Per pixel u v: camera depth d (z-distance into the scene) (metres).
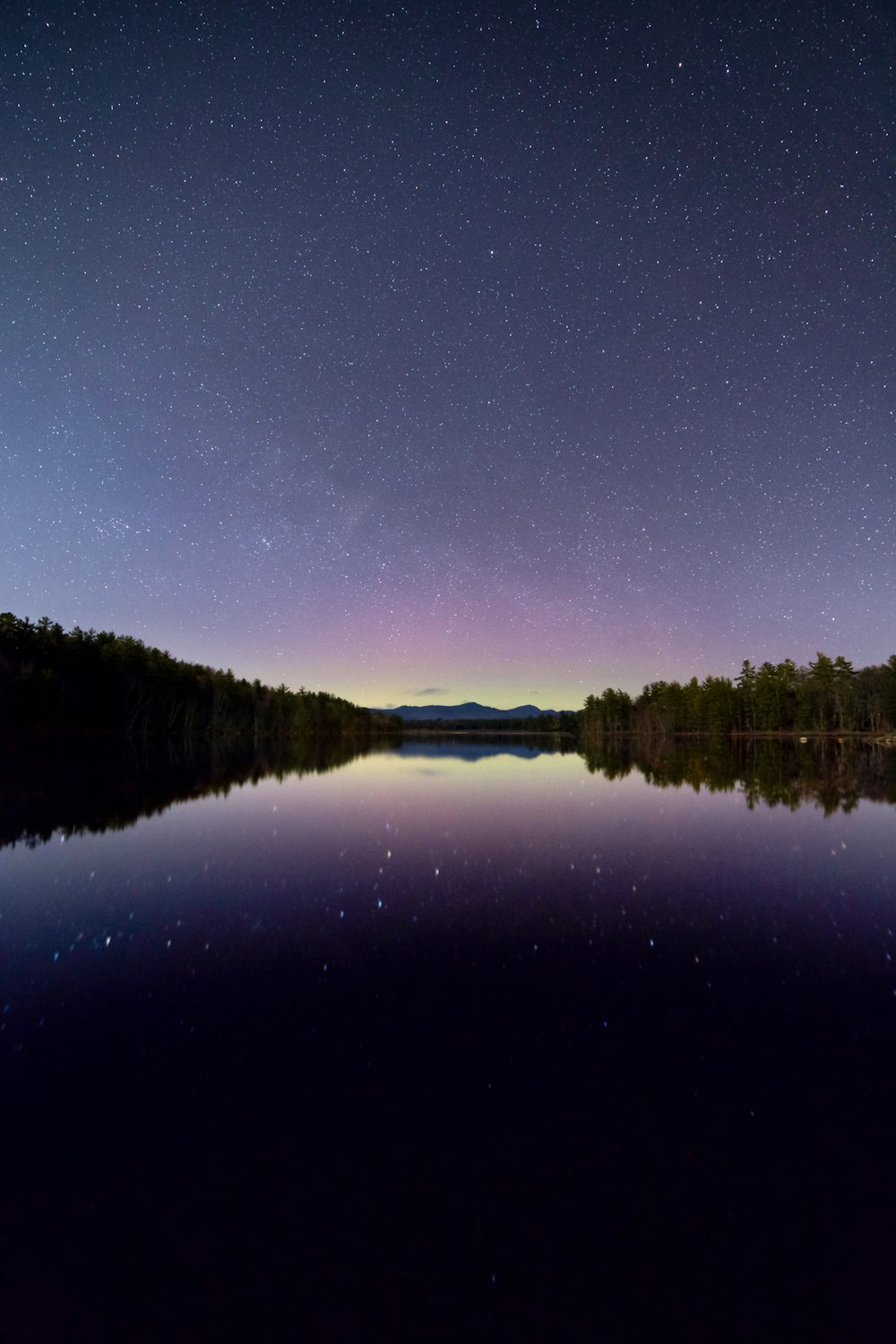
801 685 92.12
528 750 61.16
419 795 19.45
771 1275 2.59
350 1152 3.31
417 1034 4.65
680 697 110.38
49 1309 2.47
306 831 12.85
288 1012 5.02
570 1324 2.39
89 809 15.84
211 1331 2.38
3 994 5.38
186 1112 3.68
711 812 15.66
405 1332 2.36
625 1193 3.01
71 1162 3.25
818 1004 5.15
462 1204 2.95
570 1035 4.62
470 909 7.77
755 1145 3.36
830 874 9.38
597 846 11.41
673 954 6.27
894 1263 2.64
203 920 7.34
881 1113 3.64
